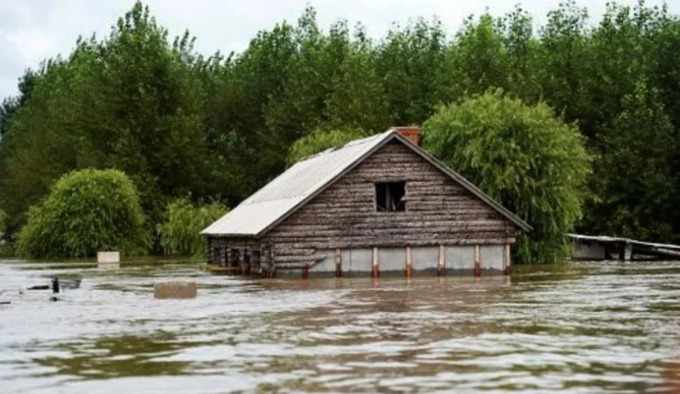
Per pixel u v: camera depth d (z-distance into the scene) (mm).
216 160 112750
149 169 105500
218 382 19688
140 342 26000
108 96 108062
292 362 22016
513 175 66312
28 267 72000
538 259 68125
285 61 133250
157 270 64625
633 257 78000
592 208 93750
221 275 56562
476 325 28969
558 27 129500
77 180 91312
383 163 53094
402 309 34188
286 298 39469
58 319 32281
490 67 108625
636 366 21078
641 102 98875
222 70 144000
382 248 53094
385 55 130375
